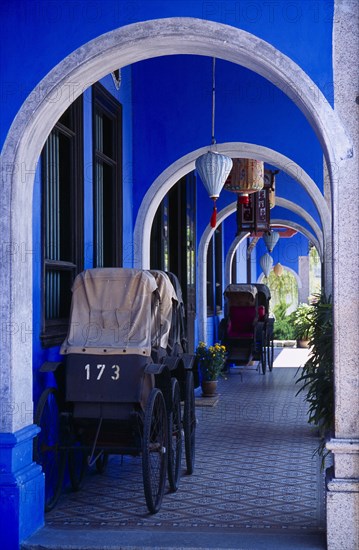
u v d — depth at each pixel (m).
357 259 4.18
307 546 4.28
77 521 4.88
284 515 5.03
